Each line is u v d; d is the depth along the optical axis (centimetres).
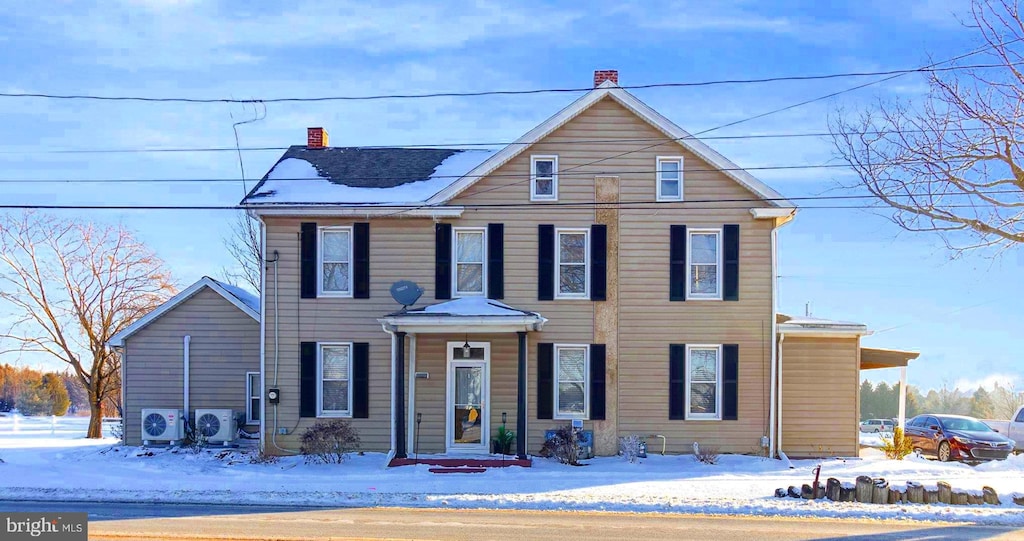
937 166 1838
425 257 2288
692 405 2264
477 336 2273
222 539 1197
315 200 2278
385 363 2281
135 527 1302
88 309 3588
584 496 1638
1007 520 1417
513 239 2280
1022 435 2716
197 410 2417
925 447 2550
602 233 2273
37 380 8806
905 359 2395
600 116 2292
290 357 2280
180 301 2497
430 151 2642
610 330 2262
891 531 1309
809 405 2295
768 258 2267
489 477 1911
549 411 2245
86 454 2330
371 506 1534
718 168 2269
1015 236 1808
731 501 1584
